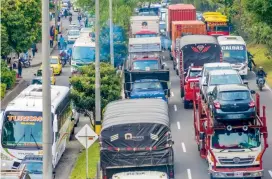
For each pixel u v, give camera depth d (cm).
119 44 12812
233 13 16175
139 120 6250
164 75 9925
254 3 12088
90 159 7800
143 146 6200
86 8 15625
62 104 8006
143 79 9919
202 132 7381
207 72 8619
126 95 9838
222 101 6912
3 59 13300
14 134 7362
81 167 7494
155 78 9938
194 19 15775
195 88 8375
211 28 15775
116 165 6191
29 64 15025
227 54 12300
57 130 7512
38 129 7375
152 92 9706
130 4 16025
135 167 6200
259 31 12644
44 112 4756
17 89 12206
